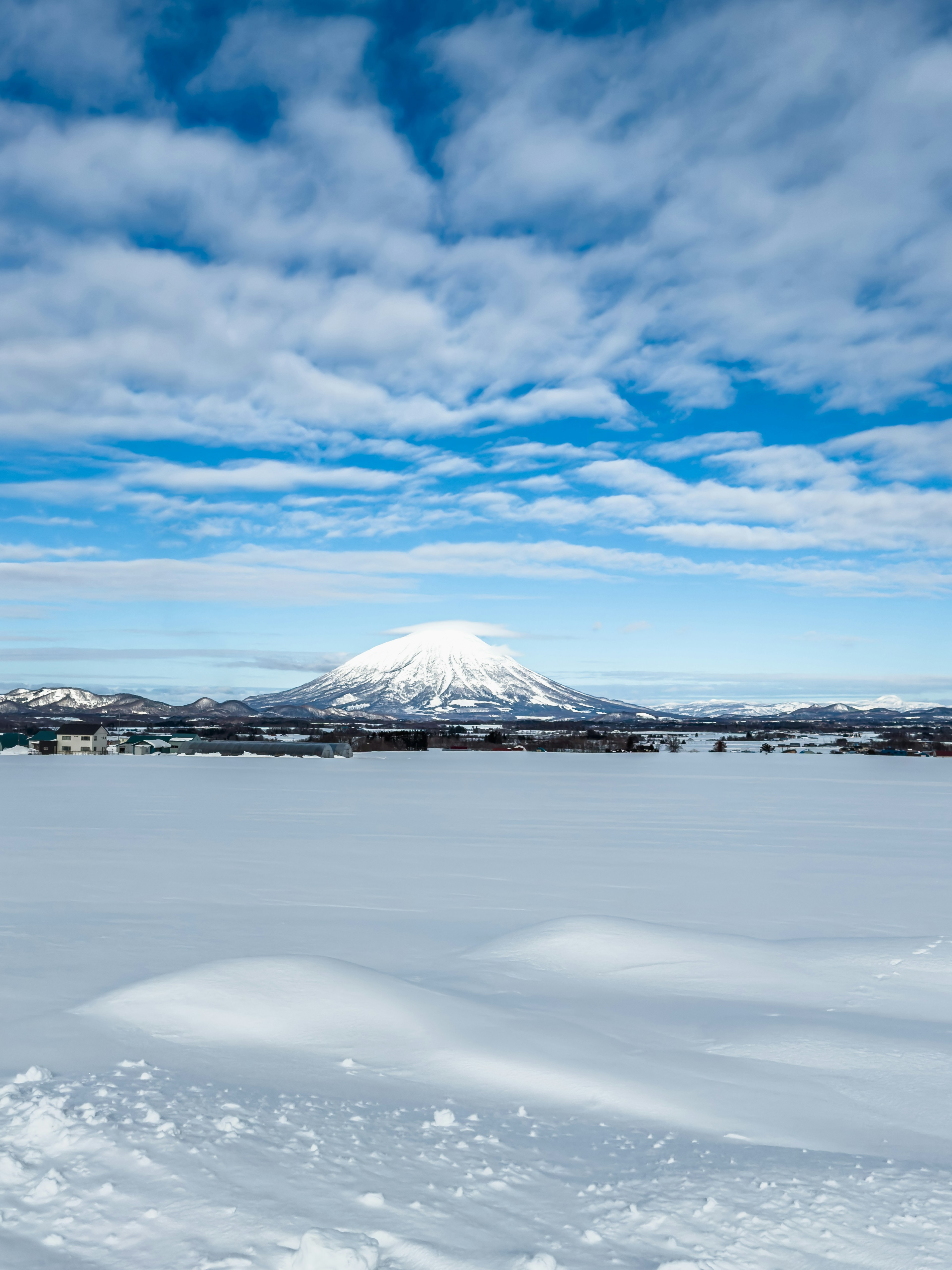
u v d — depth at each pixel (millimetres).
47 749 143750
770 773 95312
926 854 29406
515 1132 6371
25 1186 4859
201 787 65750
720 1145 6348
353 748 172125
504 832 35531
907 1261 4477
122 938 15070
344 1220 4664
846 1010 10625
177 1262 4148
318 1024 9047
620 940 13539
